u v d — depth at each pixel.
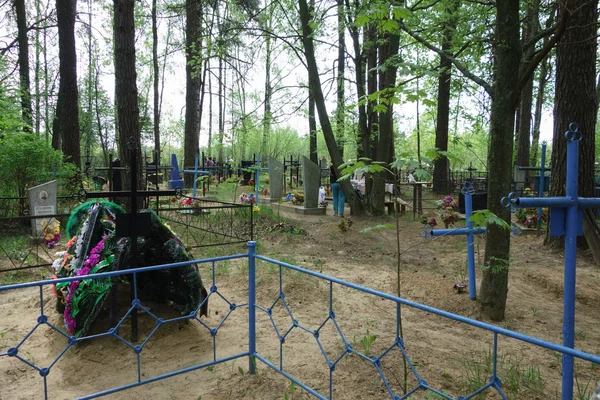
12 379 3.34
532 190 14.55
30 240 8.08
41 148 9.64
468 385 3.27
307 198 12.69
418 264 7.54
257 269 6.41
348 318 4.78
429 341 4.21
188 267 4.19
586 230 2.80
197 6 15.95
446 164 18.00
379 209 11.86
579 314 5.17
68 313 3.85
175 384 3.30
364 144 12.41
